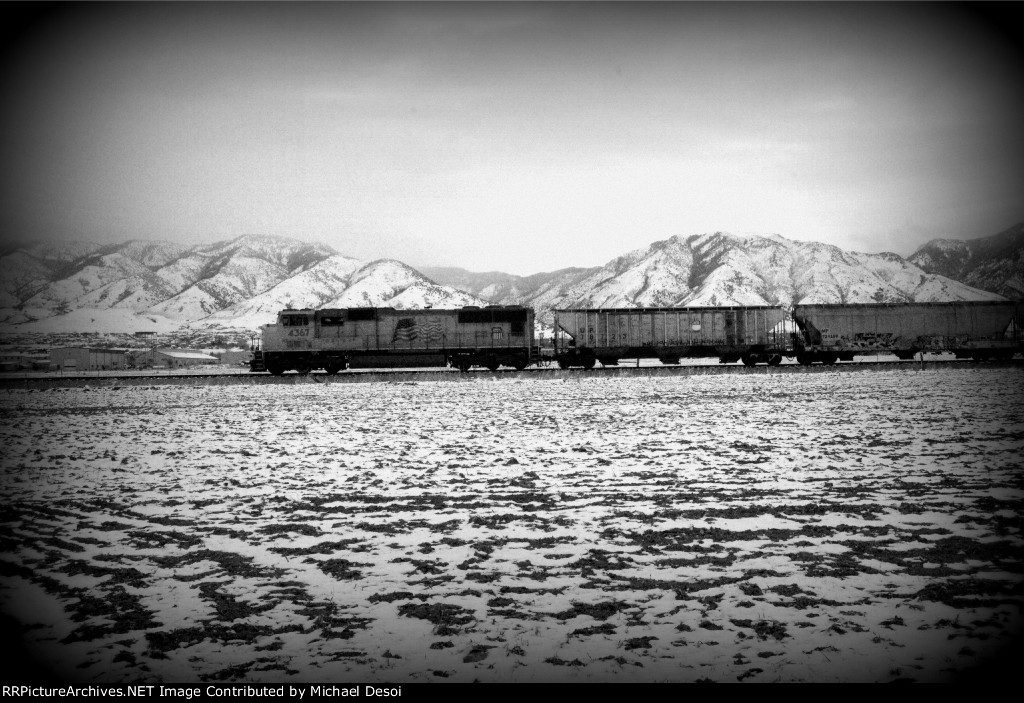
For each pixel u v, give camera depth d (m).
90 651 7.32
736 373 42.66
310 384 41.38
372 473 15.84
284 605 8.43
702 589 8.62
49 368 83.00
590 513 12.09
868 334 50.09
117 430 23.73
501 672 6.73
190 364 87.44
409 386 38.62
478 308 48.34
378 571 9.48
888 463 15.62
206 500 13.59
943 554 9.55
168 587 9.08
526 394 33.00
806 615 7.81
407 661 6.99
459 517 12.03
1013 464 15.27
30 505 13.37
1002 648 6.95
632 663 6.85
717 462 16.22
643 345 49.09
